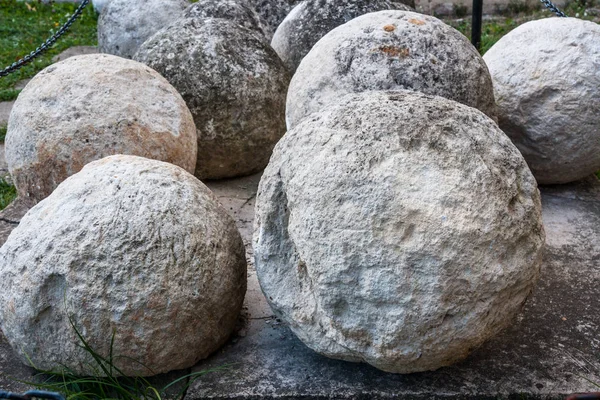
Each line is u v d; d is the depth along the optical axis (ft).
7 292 7.94
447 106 7.80
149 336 7.73
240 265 8.61
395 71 10.89
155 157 10.97
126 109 10.83
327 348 7.75
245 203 13.29
